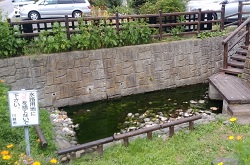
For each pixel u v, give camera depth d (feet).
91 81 25.95
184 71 29.84
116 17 26.68
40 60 23.86
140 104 25.86
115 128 21.27
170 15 29.19
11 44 23.16
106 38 26.05
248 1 39.09
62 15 47.60
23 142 15.26
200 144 15.01
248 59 23.94
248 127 16.98
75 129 21.24
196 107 24.59
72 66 25.05
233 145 14.53
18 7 55.16
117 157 14.34
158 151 14.61
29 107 13.47
